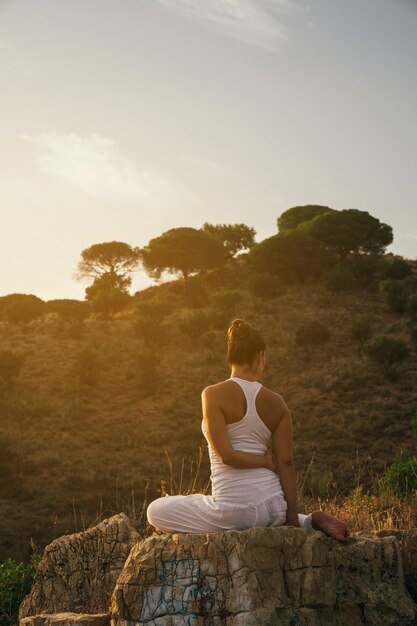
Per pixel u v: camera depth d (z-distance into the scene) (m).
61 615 3.54
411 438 35.25
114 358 51.25
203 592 3.12
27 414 41.06
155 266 73.31
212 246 74.31
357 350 49.97
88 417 41.41
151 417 41.47
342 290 64.19
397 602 3.24
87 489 30.78
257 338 3.64
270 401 3.54
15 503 29.28
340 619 3.17
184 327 54.00
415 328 50.03
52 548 4.64
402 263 66.44
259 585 3.09
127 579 3.23
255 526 3.38
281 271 69.81
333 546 3.31
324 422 38.59
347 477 24.48
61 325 59.06
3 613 5.68
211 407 3.46
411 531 4.05
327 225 73.38
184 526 3.49
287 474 3.54
